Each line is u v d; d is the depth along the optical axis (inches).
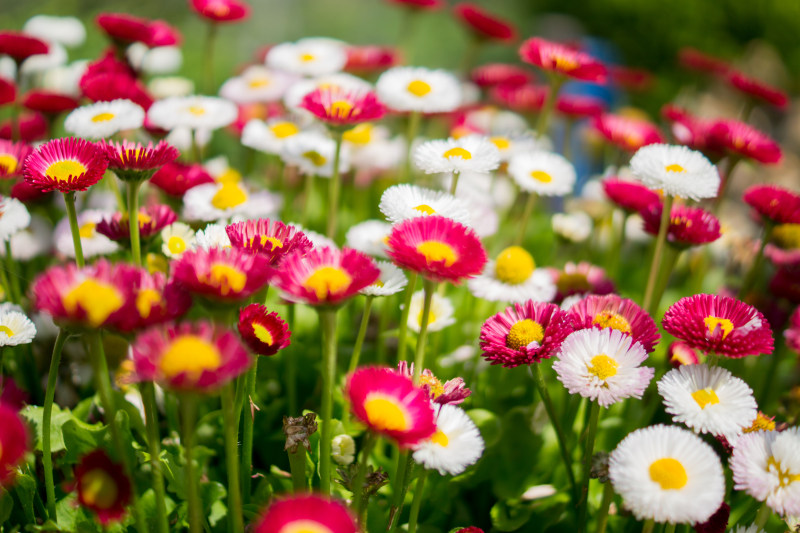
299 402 26.0
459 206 23.5
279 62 32.3
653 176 24.0
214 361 18.5
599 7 84.0
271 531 18.5
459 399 22.0
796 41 79.0
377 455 24.0
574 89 45.5
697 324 21.5
